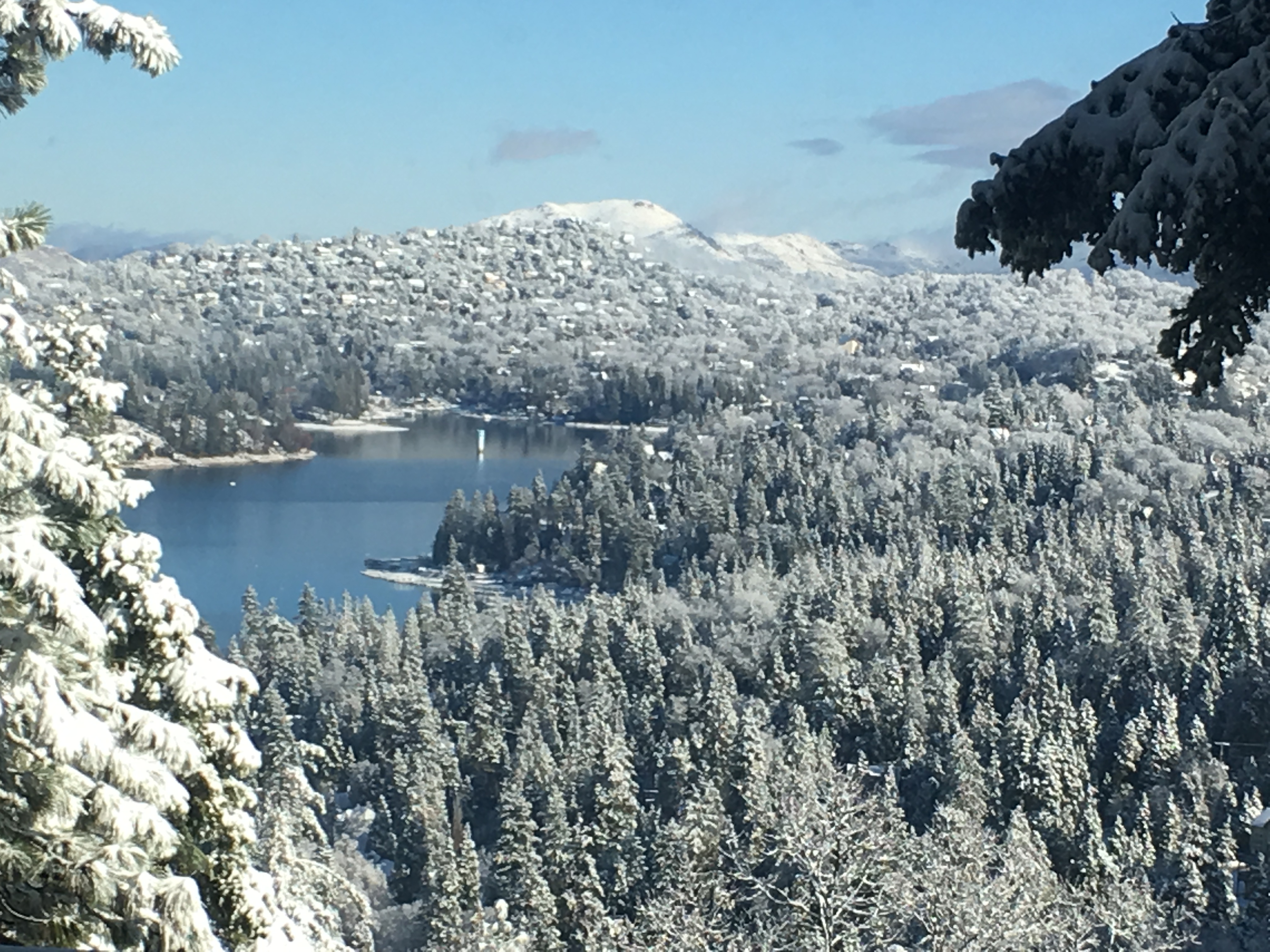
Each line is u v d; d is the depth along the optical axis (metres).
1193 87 9.30
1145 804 73.44
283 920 17.92
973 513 185.12
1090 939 37.41
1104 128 9.57
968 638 110.12
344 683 117.94
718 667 110.38
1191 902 63.34
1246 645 98.94
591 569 199.75
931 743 95.25
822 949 33.41
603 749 83.25
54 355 17.52
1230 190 8.63
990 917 33.50
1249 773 81.94
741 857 43.75
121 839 13.64
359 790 104.62
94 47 11.38
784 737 93.44
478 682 121.44
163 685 16.41
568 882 69.50
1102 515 176.12
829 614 122.19
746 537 190.75
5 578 12.35
